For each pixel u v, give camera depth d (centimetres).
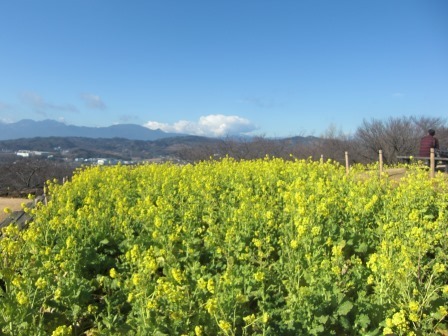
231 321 439
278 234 729
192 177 1298
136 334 435
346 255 694
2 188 2580
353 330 455
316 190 957
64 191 1204
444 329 505
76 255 604
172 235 631
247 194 958
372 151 3331
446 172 1611
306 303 448
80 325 523
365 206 773
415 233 607
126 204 923
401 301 491
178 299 438
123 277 585
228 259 596
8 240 586
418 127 3425
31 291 480
